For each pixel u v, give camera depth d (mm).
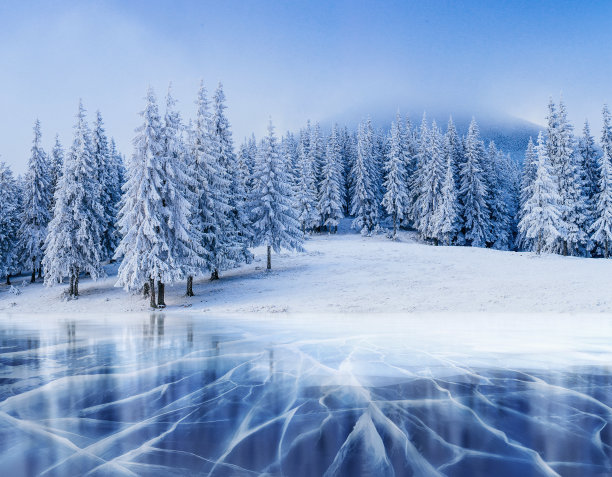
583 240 39781
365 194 57656
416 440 3480
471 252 39250
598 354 7363
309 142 75062
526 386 5207
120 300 27516
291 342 8922
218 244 27812
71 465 3045
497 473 2898
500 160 59844
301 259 37438
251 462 3064
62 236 29844
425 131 62844
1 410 4344
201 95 27578
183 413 4211
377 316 15453
